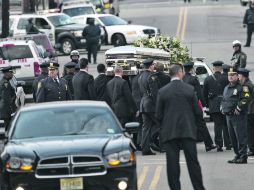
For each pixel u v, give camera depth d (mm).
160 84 48781
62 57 113562
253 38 124562
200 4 177250
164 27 140625
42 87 49406
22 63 80000
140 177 41250
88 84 51062
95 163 31875
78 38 115062
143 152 49500
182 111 34375
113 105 49688
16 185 31844
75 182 31750
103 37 118875
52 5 135875
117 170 31969
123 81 49531
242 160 45469
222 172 42594
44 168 31750
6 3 101312
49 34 115062
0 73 63812
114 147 32344
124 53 55469
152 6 178125
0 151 35906
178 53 61500
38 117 34875
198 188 34562
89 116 34875
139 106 50531
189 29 136750
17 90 65812
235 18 149250
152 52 56531
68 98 49969
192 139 34312
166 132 34406
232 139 45656
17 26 114312
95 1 148500
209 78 51438
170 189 34875
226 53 107188
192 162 34469
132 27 118875
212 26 139375
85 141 32812
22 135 34094
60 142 32781
